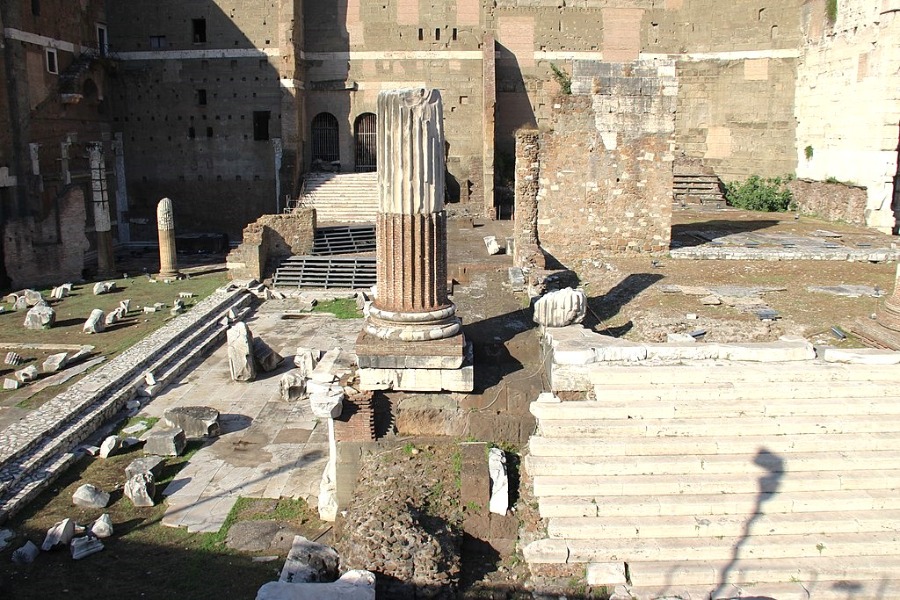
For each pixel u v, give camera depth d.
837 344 15.45
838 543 9.88
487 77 41.28
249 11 42.28
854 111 35.00
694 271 22.61
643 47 43.62
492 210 38.53
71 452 15.70
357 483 11.60
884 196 32.59
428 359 11.70
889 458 11.05
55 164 36.41
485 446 11.54
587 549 9.80
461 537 10.13
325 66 43.91
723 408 11.80
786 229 30.73
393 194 11.70
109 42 43.09
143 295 29.05
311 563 9.84
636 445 11.12
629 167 23.94
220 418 17.81
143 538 12.55
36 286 31.97
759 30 41.12
